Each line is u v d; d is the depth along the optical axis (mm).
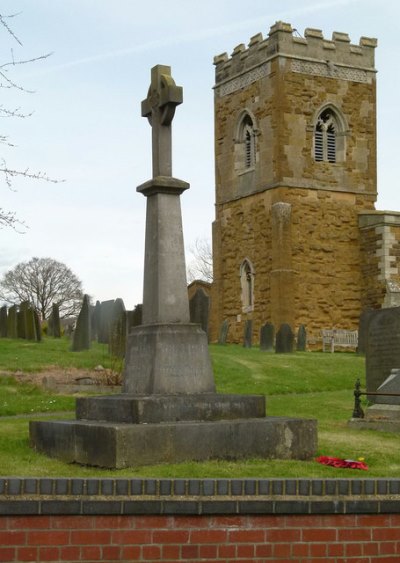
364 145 47344
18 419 16969
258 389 23859
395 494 9641
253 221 46906
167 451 10906
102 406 12039
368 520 9500
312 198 45812
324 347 43844
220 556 9172
